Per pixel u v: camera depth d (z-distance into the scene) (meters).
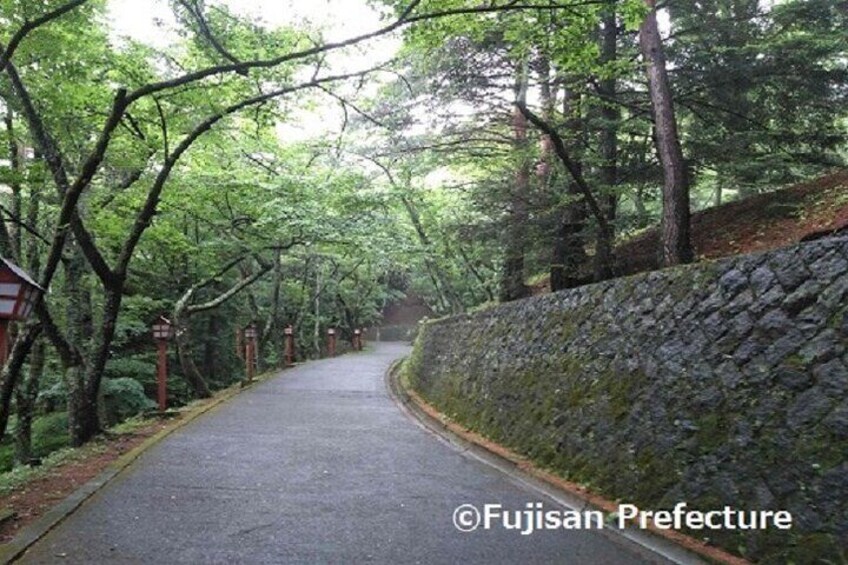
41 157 10.20
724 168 11.64
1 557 4.44
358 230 16.67
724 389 5.04
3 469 12.66
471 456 8.38
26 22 7.13
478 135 13.66
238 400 13.84
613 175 11.87
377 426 10.75
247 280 17.23
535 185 12.46
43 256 12.40
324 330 36.47
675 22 12.02
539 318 8.96
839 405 4.05
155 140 10.43
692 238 11.82
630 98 12.09
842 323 4.22
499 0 7.88
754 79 10.91
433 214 18.36
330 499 6.16
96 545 4.77
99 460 7.84
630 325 6.61
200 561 4.47
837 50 10.52
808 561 3.89
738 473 4.62
